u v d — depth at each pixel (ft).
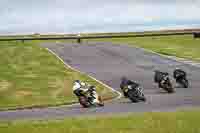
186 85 102.73
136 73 142.31
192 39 308.40
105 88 109.29
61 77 127.03
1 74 130.21
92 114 62.34
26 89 105.09
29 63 159.33
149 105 72.23
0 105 85.20
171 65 163.53
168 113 49.39
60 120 48.01
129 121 42.09
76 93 76.07
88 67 161.07
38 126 40.86
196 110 54.24
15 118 63.10
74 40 375.04
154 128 36.83
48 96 95.66
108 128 37.83
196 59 182.60
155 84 114.42
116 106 73.77
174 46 251.60
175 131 35.12
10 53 190.29
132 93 79.56
